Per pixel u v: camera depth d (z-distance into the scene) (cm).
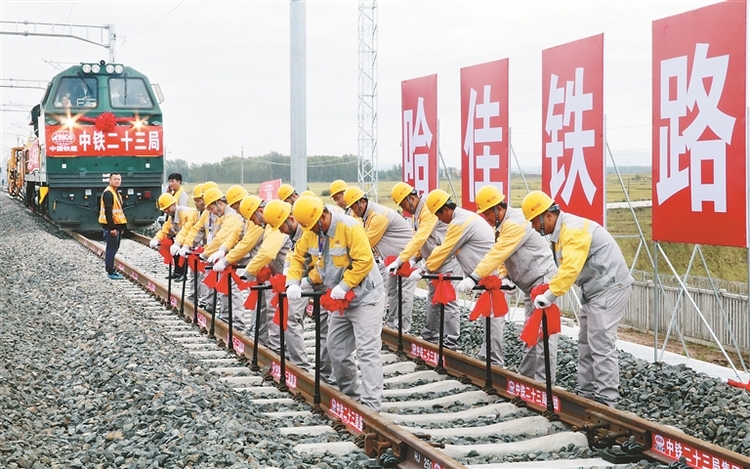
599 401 738
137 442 588
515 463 574
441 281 867
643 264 2081
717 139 820
